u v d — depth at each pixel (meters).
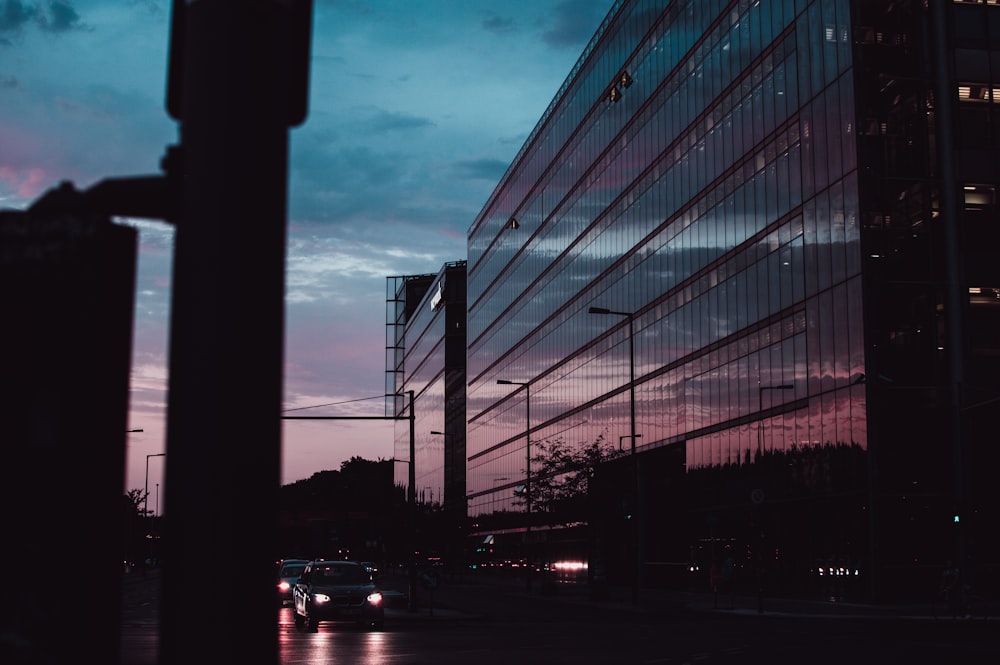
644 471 69.25
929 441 43.78
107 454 2.95
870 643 25.06
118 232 3.01
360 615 30.75
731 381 56.56
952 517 40.78
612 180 75.88
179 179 3.07
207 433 2.82
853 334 44.91
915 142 45.72
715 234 59.19
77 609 2.82
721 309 58.12
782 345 51.25
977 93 46.22
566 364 85.31
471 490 122.06
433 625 34.03
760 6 54.47
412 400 42.28
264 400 2.89
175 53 3.19
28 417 2.89
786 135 51.50
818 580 47.41
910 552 43.16
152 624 32.00
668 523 65.31
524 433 97.56
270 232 2.98
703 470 59.78
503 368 107.06
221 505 2.79
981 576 43.16
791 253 50.66
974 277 44.94
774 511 51.72
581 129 83.12
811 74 49.22
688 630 30.59
